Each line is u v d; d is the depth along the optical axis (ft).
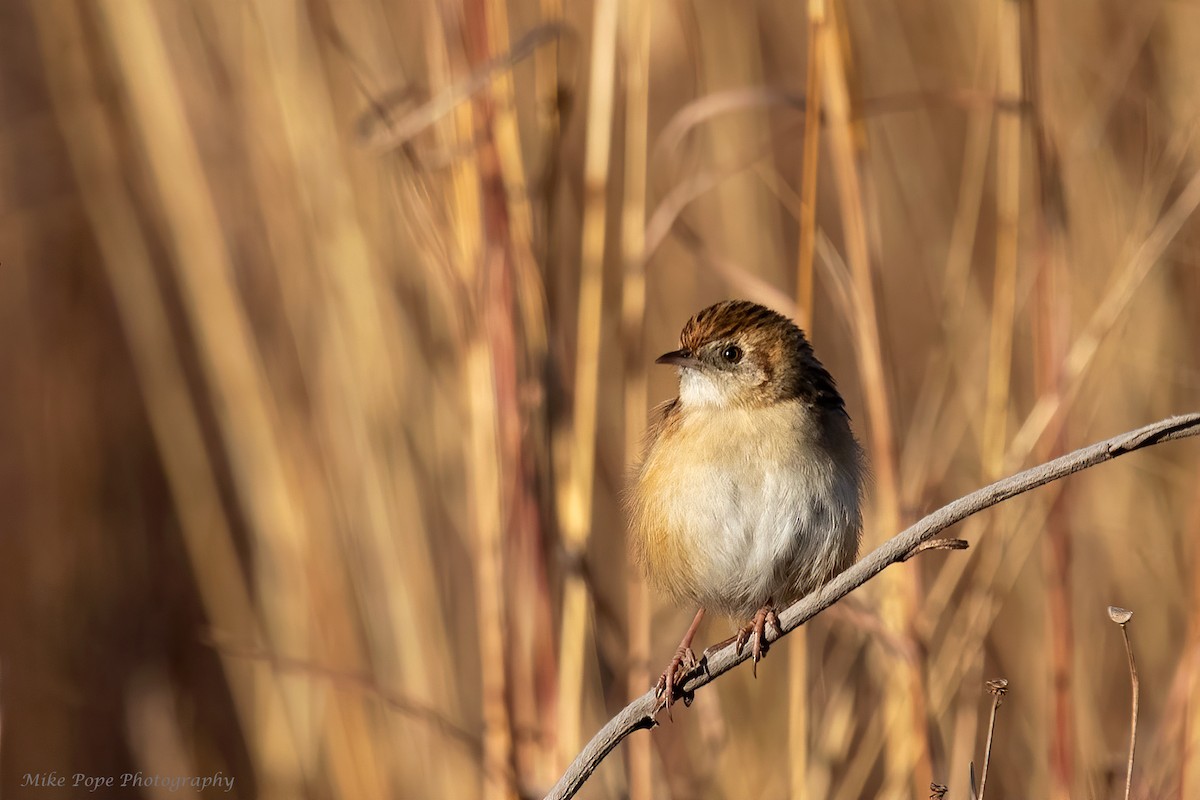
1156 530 37.42
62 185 43.93
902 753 30.83
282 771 35.37
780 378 26.78
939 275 41.24
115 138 38.65
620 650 32.91
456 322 31.37
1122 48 38.96
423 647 33.96
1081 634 36.83
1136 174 38.73
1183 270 40.09
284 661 31.32
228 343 35.09
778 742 35.17
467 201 30.63
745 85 40.55
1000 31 31.17
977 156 34.55
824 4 28.96
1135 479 37.86
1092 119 38.47
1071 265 35.73
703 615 27.53
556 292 31.55
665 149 36.11
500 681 30.45
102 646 41.88
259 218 36.91
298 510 34.63
